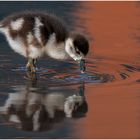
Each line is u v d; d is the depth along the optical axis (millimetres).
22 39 15508
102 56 17531
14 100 12609
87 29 20781
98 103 12656
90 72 15539
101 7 24672
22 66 15992
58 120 11586
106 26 21469
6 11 22734
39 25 15320
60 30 15688
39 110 12000
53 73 15336
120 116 11883
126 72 15625
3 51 17547
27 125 11227
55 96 13016
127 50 18344
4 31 15984
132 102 12750
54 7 23938
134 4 25438
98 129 11203
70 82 14344
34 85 13953
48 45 15398
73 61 16797
